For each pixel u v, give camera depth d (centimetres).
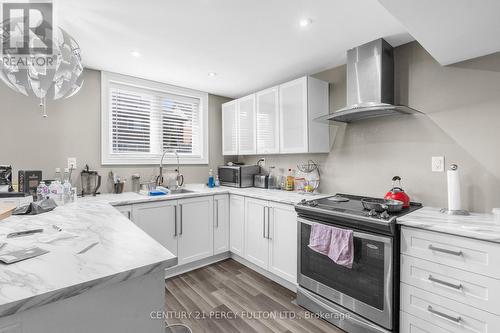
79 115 256
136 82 288
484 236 123
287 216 228
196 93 343
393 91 210
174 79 295
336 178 260
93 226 130
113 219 145
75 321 74
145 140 306
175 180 320
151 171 307
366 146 236
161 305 90
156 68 260
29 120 230
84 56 229
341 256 168
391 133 218
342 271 178
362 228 166
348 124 250
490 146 169
